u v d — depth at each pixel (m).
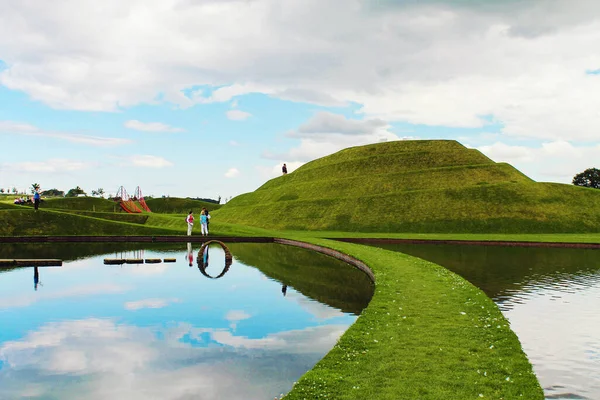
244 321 17.67
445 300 17.44
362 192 97.12
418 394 9.30
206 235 54.78
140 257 36.97
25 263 32.66
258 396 11.11
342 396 9.20
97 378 12.27
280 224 89.88
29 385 11.96
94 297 22.00
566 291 21.86
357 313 18.77
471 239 53.16
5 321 17.91
